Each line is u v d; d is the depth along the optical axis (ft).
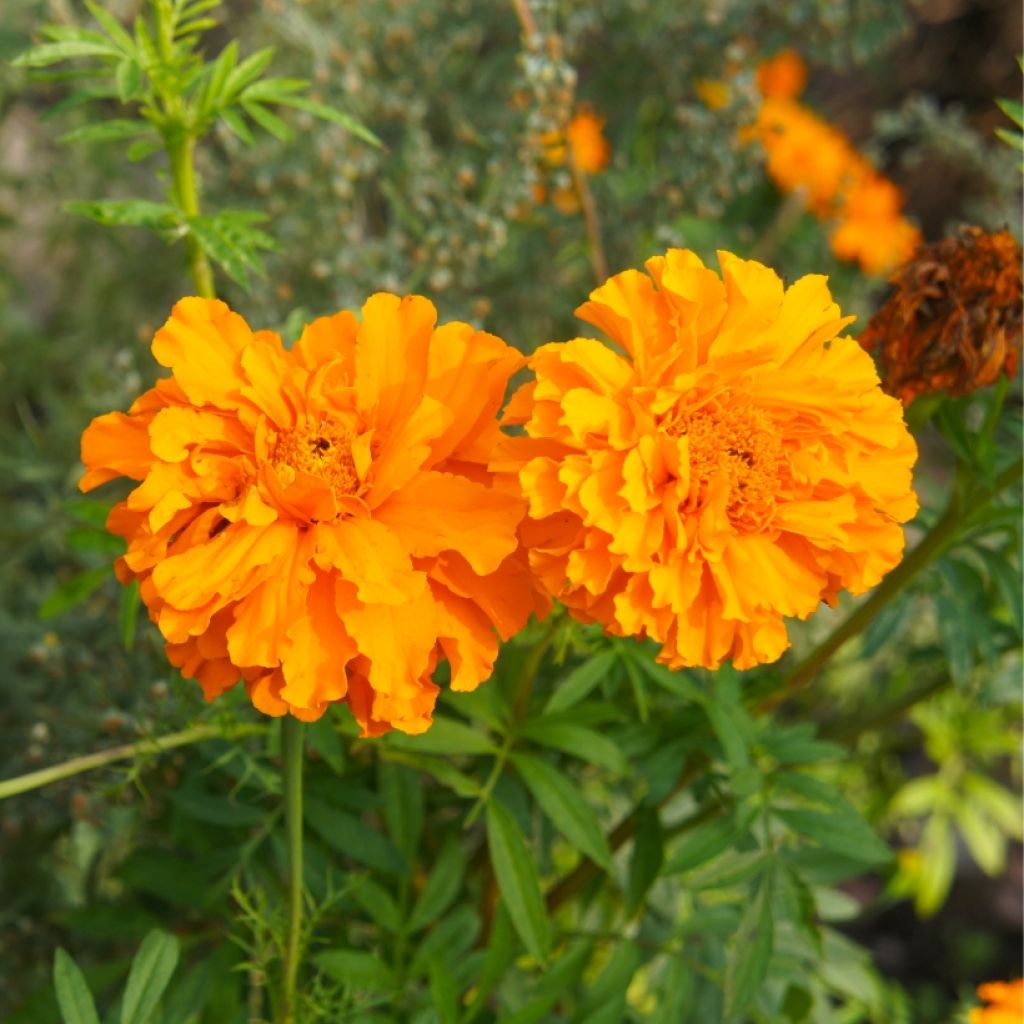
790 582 0.86
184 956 1.21
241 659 0.81
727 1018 1.01
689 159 1.73
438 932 1.12
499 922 1.09
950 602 1.22
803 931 1.03
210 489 0.84
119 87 1.02
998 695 1.31
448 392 0.86
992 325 1.05
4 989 1.35
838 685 1.74
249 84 1.07
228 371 0.86
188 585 0.81
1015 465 1.10
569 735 1.07
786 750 1.08
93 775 1.22
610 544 0.83
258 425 0.85
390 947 1.17
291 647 0.82
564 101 1.39
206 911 1.15
